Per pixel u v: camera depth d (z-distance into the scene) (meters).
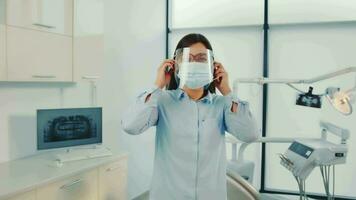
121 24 3.61
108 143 3.47
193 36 1.41
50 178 2.02
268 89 4.08
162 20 4.45
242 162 2.96
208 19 4.39
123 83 3.69
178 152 1.40
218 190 1.42
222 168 1.45
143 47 4.05
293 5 4.00
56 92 2.88
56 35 2.45
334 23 3.85
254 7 4.18
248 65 4.20
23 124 2.59
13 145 2.51
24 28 2.19
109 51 3.44
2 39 2.04
